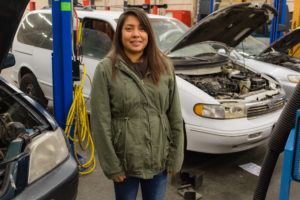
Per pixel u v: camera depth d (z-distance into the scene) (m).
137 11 1.96
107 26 4.71
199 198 3.37
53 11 3.60
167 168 2.10
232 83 4.30
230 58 5.13
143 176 1.99
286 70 5.84
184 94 3.78
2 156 2.07
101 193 3.44
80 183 3.63
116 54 1.97
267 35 9.23
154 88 1.97
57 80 3.75
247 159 4.33
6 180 1.87
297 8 8.73
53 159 2.21
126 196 2.12
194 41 4.37
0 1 1.74
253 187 3.64
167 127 2.06
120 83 1.92
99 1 15.73
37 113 2.54
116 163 1.96
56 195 2.07
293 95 1.92
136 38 1.94
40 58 5.35
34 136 2.22
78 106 3.76
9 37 2.01
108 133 1.94
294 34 5.95
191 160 4.26
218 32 4.45
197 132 3.68
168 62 2.08
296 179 1.71
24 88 5.80
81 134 3.83
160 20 5.07
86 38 4.93
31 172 2.02
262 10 4.13
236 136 3.61
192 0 12.78
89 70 4.70
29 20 5.84
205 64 4.46
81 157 3.99
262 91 4.22
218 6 10.00
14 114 2.65
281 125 2.00
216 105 3.62
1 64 2.23
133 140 1.95
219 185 3.66
